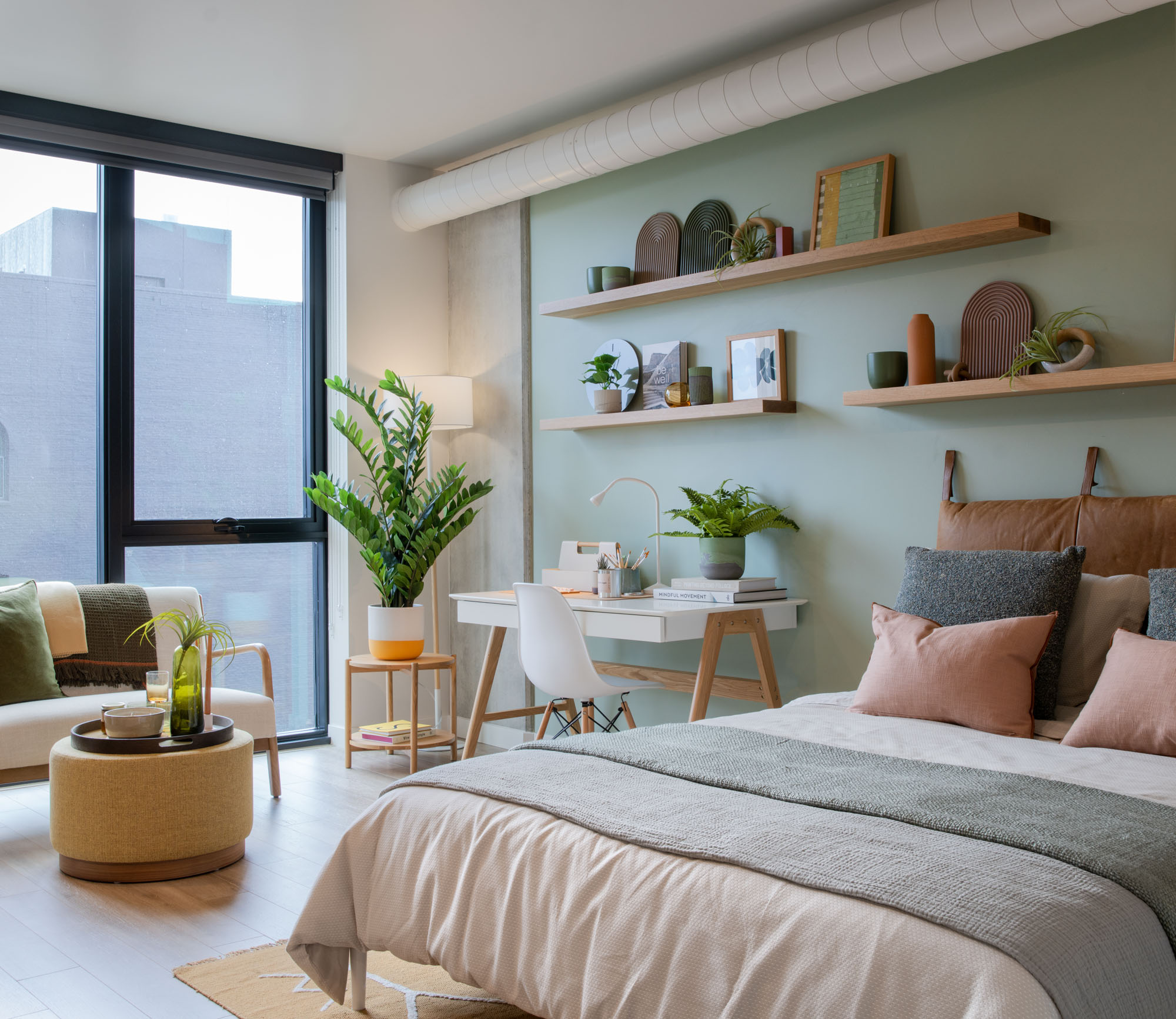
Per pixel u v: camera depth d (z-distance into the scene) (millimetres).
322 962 2385
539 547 5082
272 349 5250
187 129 4801
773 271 3881
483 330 5332
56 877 3320
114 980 2594
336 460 5273
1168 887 1666
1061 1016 1396
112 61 4094
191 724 3443
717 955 1676
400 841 2287
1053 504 3230
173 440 4957
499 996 2027
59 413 4684
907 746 2512
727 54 4035
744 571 4211
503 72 4207
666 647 4508
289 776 4656
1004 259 3459
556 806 2070
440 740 4820
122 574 4781
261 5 3617
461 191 4918
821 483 3965
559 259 4965
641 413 4359
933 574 3166
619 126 4164
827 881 1642
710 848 1801
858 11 3664
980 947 1461
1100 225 3242
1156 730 2406
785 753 2387
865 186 3770
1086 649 2893
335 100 4508
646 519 4598
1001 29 3111
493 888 2049
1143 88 3156
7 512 4559
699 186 4359
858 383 3854
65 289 4703
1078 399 3297
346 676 4859
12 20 3729
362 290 5262
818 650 3973
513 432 5160
